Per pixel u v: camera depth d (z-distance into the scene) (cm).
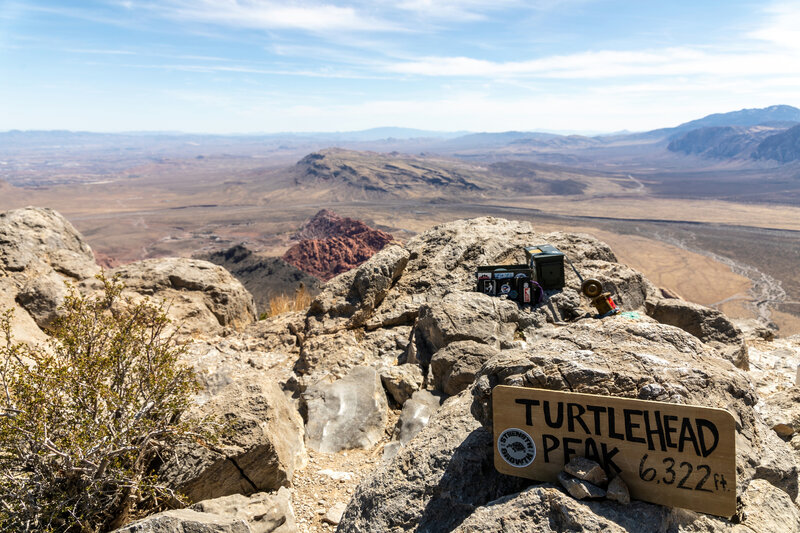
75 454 519
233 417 656
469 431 504
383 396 873
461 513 439
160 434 622
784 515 424
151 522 463
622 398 379
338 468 721
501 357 475
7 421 517
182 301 1279
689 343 468
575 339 479
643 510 364
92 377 567
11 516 491
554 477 404
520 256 1218
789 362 1062
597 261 1152
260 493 603
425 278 1180
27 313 1093
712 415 355
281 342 1175
